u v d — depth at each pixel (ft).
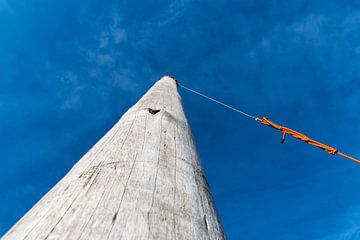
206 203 8.56
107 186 7.37
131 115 12.21
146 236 6.10
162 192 7.61
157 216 6.73
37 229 6.29
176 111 13.92
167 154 9.52
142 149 9.27
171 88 19.04
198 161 10.87
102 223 6.14
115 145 9.55
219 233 7.86
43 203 7.80
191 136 12.72
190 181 8.86
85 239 5.72
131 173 7.98
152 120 11.66
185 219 7.12
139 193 7.25
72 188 7.60
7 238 6.89
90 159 9.26
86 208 6.57
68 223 6.17
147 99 14.26
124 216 6.42
